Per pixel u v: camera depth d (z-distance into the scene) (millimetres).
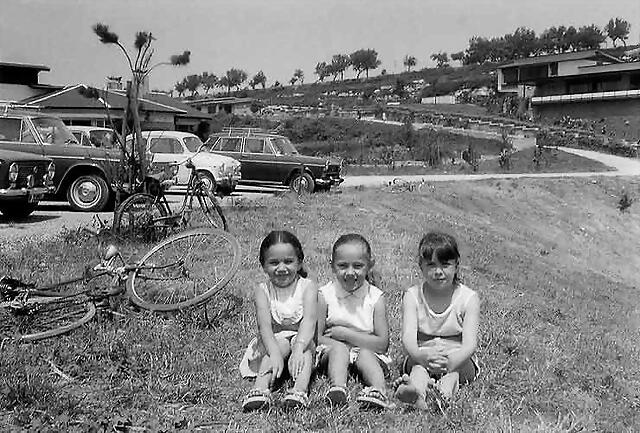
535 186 27359
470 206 23234
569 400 5691
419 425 4664
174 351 5691
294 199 17375
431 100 91125
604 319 11883
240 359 5664
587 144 50375
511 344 6992
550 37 123500
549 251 22016
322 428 4559
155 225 10078
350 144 55125
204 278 7801
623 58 82938
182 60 10312
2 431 4238
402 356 6090
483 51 125562
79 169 14953
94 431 4324
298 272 5527
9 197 12562
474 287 10977
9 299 6332
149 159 11383
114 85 19234
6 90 39500
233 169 19531
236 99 85812
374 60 133375
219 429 4500
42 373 5109
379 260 10844
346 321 5383
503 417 4949
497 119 62438
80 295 6605
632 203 28641
